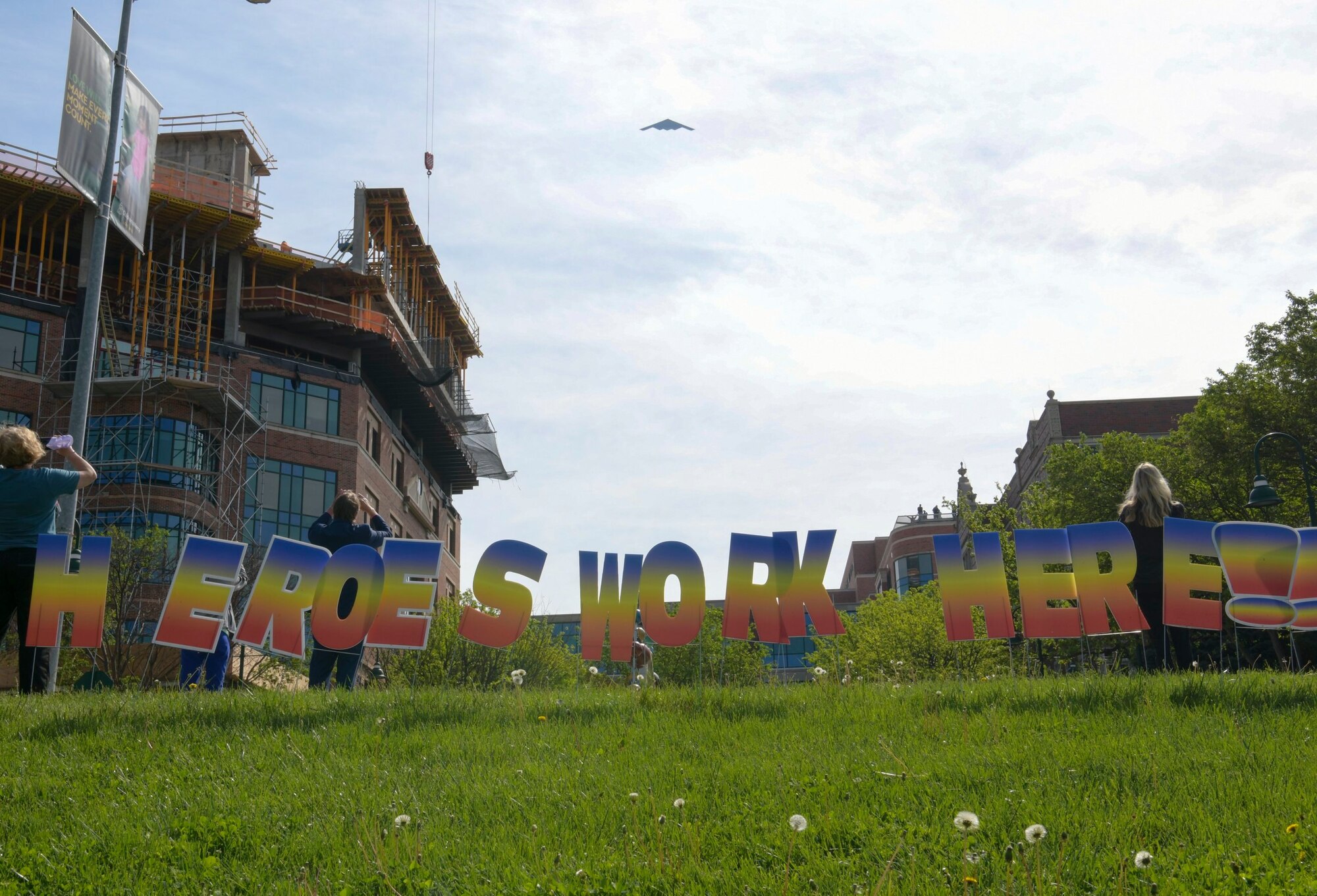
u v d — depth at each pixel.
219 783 6.14
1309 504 31.33
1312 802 5.00
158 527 44.84
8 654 34.44
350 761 6.64
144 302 56.94
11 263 55.44
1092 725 7.04
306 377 61.75
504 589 12.48
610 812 5.31
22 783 6.14
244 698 9.16
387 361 67.12
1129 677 9.10
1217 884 4.06
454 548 87.69
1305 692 7.81
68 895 4.42
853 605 137.88
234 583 12.08
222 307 61.72
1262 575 11.11
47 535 10.78
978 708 8.03
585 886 4.25
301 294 62.91
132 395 52.50
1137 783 5.45
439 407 78.56
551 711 8.68
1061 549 11.72
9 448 10.38
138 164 20.23
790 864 4.40
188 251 60.66
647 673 12.45
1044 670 11.89
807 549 12.12
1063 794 5.30
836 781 5.73
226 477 56.53
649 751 6.89
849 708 8.33
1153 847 4.48
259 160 63.62
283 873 4.62
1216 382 42.25
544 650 44.66
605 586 12.34
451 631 44.03
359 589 12.23
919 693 8.87
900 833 4.76
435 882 4.39
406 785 6.01
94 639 10.80
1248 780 5.42
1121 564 11.41
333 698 9.27
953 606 11.88
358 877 4.48
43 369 52.78
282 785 6.05
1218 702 7.59
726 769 6.18
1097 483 45.25
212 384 54.03
